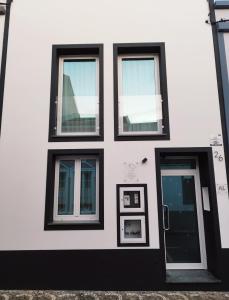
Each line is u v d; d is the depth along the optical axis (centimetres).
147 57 580
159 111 557
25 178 513
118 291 472
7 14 580
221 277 473
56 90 562
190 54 555
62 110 570
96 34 568
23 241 491
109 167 512
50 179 513
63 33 571
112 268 482
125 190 505
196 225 542
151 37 563
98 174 531
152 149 518
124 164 513
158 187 505
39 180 512
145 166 512
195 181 552
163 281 474
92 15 576
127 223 500
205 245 531
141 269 480
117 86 547
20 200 505
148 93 569
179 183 555
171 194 553
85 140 524
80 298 443
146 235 489
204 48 557
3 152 523
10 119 535
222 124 526
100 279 479
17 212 501
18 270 485
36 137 528
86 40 566
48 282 480
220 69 548
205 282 470
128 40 564
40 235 492
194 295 450
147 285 475
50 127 532
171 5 576
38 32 572
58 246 489
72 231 493
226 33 566
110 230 492
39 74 554
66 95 576
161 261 481
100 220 496
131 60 582
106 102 538
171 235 541
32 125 532
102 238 490
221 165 512
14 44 567
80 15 577
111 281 478
